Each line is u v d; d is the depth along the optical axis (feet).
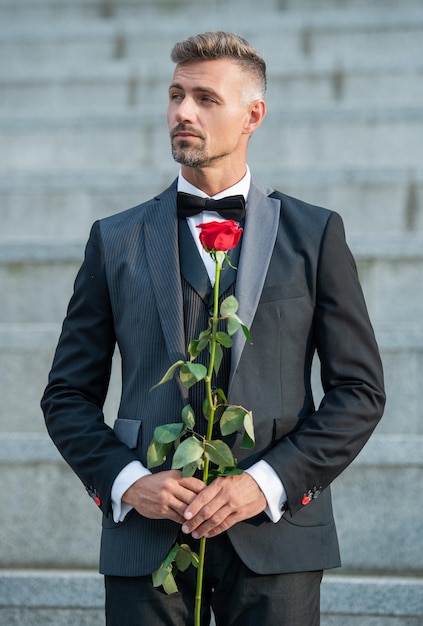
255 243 9.46
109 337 9.73
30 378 15.14
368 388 9.12
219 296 9.32
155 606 9.12
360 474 13.12
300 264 9.39
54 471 13.41
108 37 26.58
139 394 9.30
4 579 12.51
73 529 13.34
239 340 9.11
